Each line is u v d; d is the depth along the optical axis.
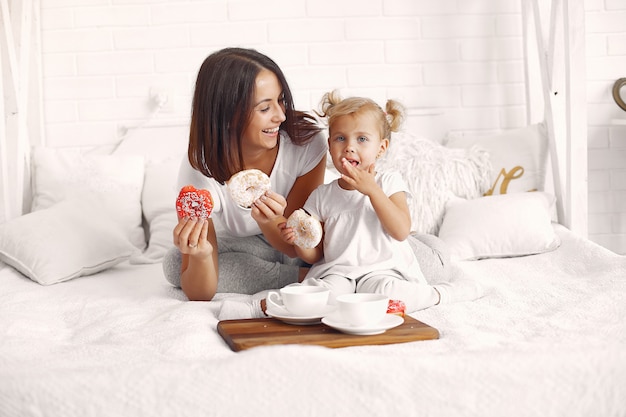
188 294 2.04
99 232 2.57
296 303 1.62
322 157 2.13
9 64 2.88
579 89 2.80
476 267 2.44
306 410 1.15
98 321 1.81
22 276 2.42
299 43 3.27
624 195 3.31
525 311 1.80
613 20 3.26
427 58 3.29
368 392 1.16
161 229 2.87
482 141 3.11
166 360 1.37
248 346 1.46
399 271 1.93
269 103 1.91
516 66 3.30
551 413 1.16
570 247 2.52
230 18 3.26
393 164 2.89
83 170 2.98
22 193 2.96
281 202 1.87
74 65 3.27
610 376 1.19
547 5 3.00
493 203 2.70
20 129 2.93
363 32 3.27
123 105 3.28
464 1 3.28
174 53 3.27
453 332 1.55
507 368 1.19
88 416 1.14
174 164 3.07
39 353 1.50
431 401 1.15
